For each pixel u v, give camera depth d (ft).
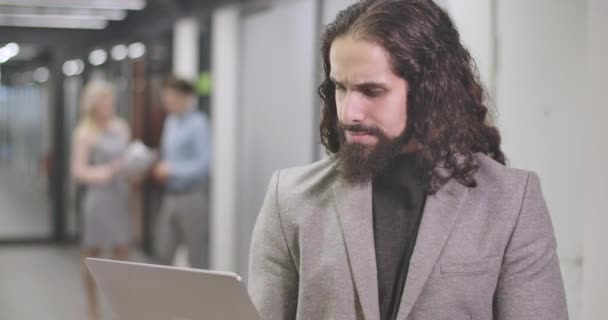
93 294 17.53
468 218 4.42
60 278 23.44
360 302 4.43
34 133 30.50
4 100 30.25
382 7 4.33
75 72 29.30
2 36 28.09
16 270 24.85
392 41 4.22
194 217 16.96
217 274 4.00
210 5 18.69
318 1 13.75
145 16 23.58
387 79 4.26
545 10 8.30
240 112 17.58
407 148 4.57
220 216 17.95
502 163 4.85
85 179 17.12
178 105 16.98
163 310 4.36
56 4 22.03
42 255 27.94
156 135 23.44
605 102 7.39
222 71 18.01
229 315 4.13
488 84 8.64
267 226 4.83
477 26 8.61
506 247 4.39
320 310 4.58
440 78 4.38
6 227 31.07
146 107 23.81
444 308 4.33
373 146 4.37
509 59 8.62
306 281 4.60
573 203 8.07
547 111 8.29
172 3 20.48
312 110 13.99
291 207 4.73
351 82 4.31
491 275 4.35
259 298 4.80
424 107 4.37
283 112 15.28
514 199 4.42
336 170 4.72
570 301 8.04
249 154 17.13
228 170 17.80
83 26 27.20
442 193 4.46
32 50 29.19
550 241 4.46
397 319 4.36
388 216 4.58
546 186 8.29
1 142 30.71
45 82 29.86
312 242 4.62
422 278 4.33
